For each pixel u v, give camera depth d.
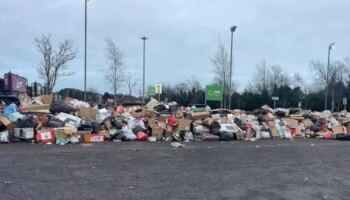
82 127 18.58
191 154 14.66
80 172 10.38
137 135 19.44
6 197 7.75
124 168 11.21
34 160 12.00
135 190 8.76
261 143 20.33
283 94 62.22
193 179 10.16
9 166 10.88
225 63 42.72
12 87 30.97
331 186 10.26
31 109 19.94
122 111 23.05
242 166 12.49
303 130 26.38
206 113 22.89
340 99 59.88
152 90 46.03
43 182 9.10
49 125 17.97
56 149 14.84
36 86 38.19
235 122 23.25
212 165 12.39
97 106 25.17
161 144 17.97
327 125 27.19
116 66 41.53
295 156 15.45
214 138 20.91
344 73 61.91
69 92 49.53
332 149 18.61
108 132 18.95
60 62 38.75
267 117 25.06
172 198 8.26
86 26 30.41
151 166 11.72
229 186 9.59
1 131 17.19
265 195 8.91
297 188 9.80
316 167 13.04
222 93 39.97
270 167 12.56
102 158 12.81
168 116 21.44
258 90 62.06
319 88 63.03
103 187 8.88
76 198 7.88
